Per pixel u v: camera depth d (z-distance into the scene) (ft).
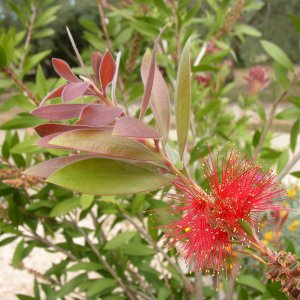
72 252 1.44
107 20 1.69
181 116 0.57
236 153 0.63
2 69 1.17
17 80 1.18
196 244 0.59
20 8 1.73
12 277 2.81
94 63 0.74
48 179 0.53
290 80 1.32
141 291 1.49
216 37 1.62
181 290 1.43
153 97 0.61
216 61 1.51
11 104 1.26
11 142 1.27
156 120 0.59
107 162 0.56
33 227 1.37
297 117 1.31
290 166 1.19
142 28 1.42
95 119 0.53
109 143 0.53
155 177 0.57
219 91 1.90
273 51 1.26
